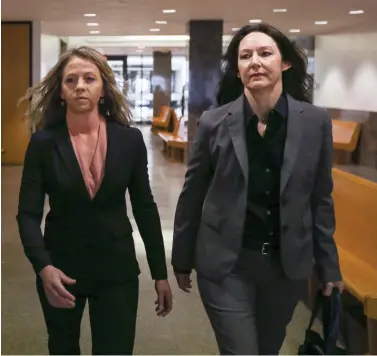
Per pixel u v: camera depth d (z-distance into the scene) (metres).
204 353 3.21
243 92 2.21
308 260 2.17
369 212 3.60
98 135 2.04
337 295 2.23
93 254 2.06
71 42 15.11
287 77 2.20
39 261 2.00
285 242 2.10
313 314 2.32
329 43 11.64
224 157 2.10
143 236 2.23
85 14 10.38
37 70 11.36
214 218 2.15
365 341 3.05
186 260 2.30
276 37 2.10
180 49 18.45
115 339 2.10
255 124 2.08
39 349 3.22
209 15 10.17
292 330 3.16
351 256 3.80
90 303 2.14
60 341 2.15
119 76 2.17
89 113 2.02
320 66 11.72
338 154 9.94
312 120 2.10
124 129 2.09
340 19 10.25
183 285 2.38
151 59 19.45
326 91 11.59
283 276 2.16
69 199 2.01
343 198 4.07
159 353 3.19
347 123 10.15
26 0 8.94
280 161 2.07
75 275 2.06
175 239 2.30
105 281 2.09
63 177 2.00
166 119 15.41
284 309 2.26
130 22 11.27
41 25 11.38
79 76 2.01
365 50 10.34
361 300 3.04
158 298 2.26
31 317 3.66
